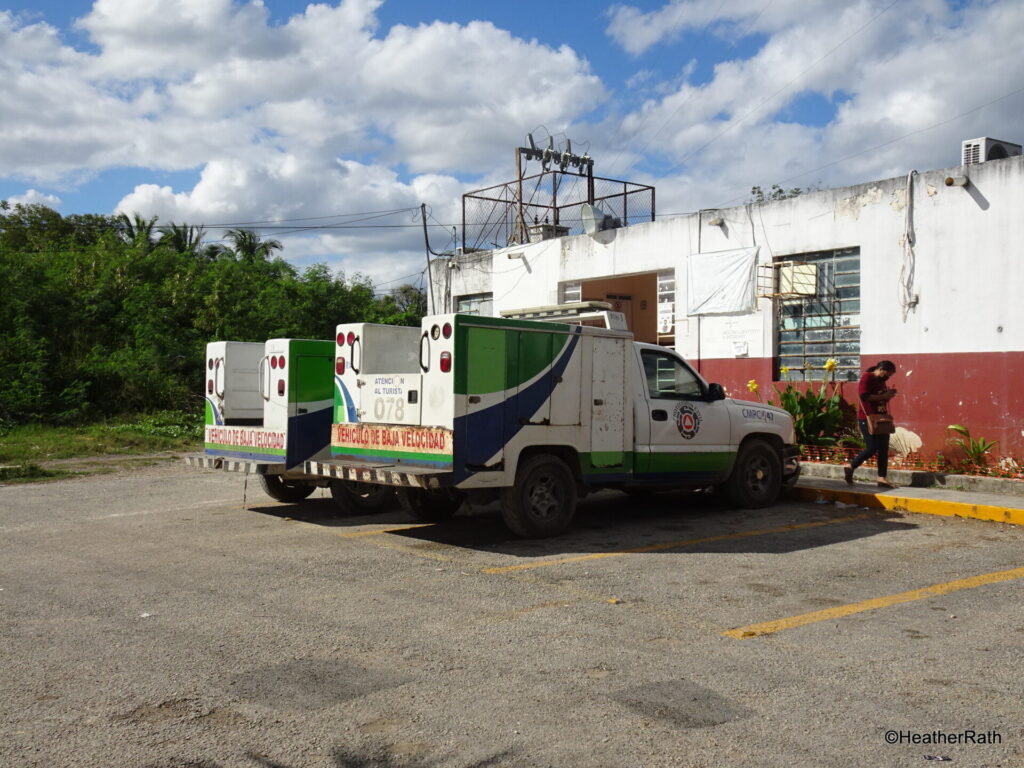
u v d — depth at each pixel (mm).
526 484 8727
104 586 6875
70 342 24172
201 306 27094
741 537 9039
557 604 6379
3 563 7727
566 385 9031
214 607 6258
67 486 13086
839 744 3965
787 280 14578
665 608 6277
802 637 5586
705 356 15734
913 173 12930
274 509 10914
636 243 16797
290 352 9727
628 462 9570
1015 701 4477
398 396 8812
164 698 4512
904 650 5312
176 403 23016
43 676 4824
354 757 3846
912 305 12938
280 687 4676
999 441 12008
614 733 4090
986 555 8102
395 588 6844
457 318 8172
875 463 13102
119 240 35969
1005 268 11961
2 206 40000
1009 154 13250
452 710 4367
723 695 4562
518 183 20906
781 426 11258
